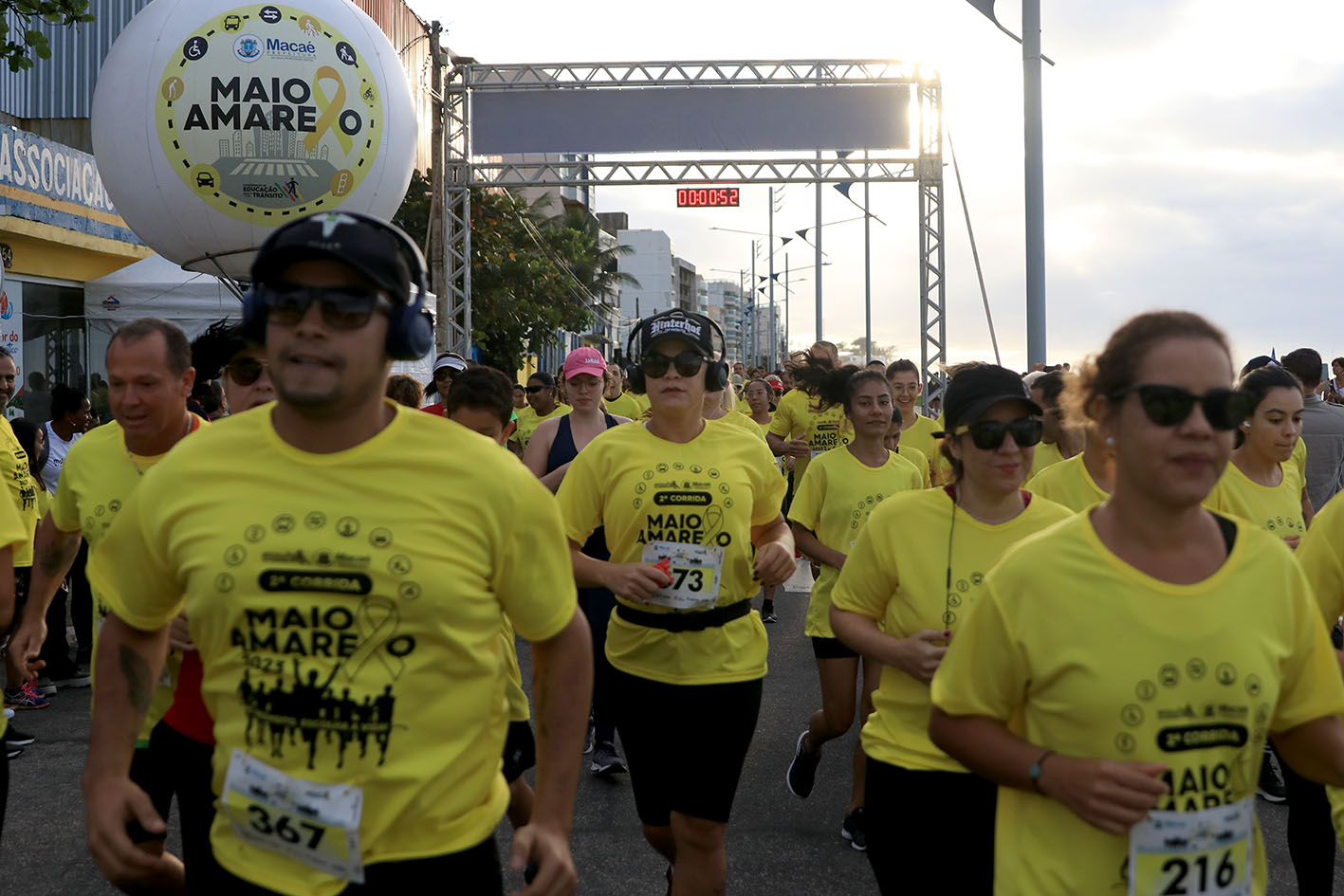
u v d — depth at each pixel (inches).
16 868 180.2
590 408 229.0
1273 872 182.4
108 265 593.6
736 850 189.8
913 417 324.8
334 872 80.0
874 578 136.5
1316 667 81.8
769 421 478.0
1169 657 77.5
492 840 87.0
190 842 122.9
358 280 77.6
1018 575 81.7
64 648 291.0
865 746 135.4
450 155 753.6
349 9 301.7
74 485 141.6
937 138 735.7
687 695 152.2
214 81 279.3
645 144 730.8
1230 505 184.1
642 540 161.2
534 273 1149.7
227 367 143.5
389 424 82.3
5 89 779.4
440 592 78.7
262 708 79.5
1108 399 79.8
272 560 78.4
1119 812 75.8
